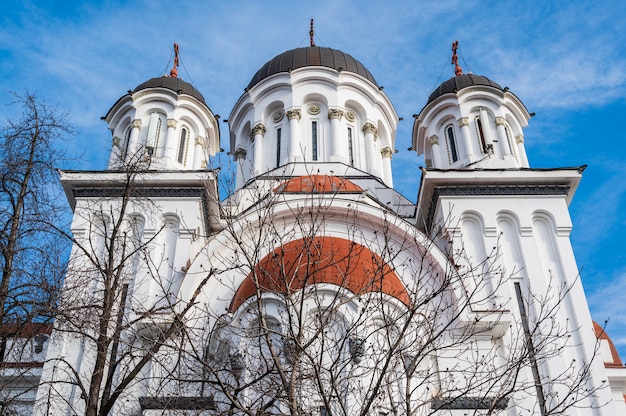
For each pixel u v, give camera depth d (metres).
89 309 17.83
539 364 23.62
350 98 37.00
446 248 26.91
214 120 34.69
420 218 29.47
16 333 16.30
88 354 22.72
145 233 26.12
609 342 29.36
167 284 24.75
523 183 27.97
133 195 24.67
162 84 33.78
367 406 14.18
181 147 32.66
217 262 25.98
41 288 16.52
